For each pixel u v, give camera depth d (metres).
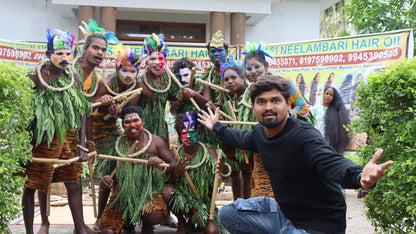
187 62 5.00
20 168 3.52
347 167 2.25
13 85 3.31
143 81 4.66
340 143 7.29
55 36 3.76
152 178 4.38
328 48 7.74
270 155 2.72
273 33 11.14
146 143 4.38
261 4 9.88
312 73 7.84
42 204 4.36
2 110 3.23
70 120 3.86
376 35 7.41
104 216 4.26
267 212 2.84
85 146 4.23
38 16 10.16
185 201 4.30
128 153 4.21
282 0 11.13
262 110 2.61
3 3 10.05
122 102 4.39
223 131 3.26
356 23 9.41
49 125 3.75
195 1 9.70
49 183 3.94
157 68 4.60
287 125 2.66
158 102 4.73
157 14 10.95
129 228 4.73
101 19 9.50
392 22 9.05
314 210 2.62
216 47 4.82
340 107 7.36
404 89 3.42
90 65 4.36
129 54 4.43
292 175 2.62
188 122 4.45
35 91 3.84
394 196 3.36
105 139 4.65
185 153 4.54
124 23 10.91
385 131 3.57
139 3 9.56
